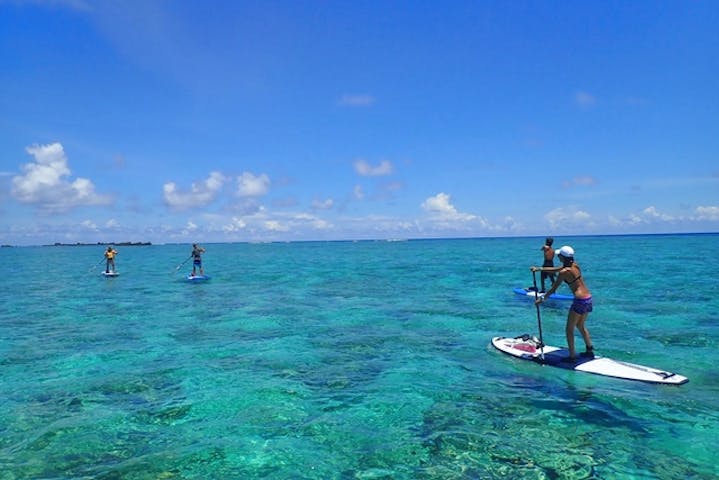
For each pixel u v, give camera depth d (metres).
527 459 5.89
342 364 10.35
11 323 15.87
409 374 9.52
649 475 5.47
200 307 18.98
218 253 101.44
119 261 65.75
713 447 6.13
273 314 17.03
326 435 6.68
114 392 8.64
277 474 5.62
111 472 5.69
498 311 16.78
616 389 8.36
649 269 32.16
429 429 6.83
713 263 37.38
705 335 12.38
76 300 21.91
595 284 23.58
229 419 7.30
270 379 9.31
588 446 6.21
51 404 8.05
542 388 8.51
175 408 7.80
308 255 78.94
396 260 54.84
